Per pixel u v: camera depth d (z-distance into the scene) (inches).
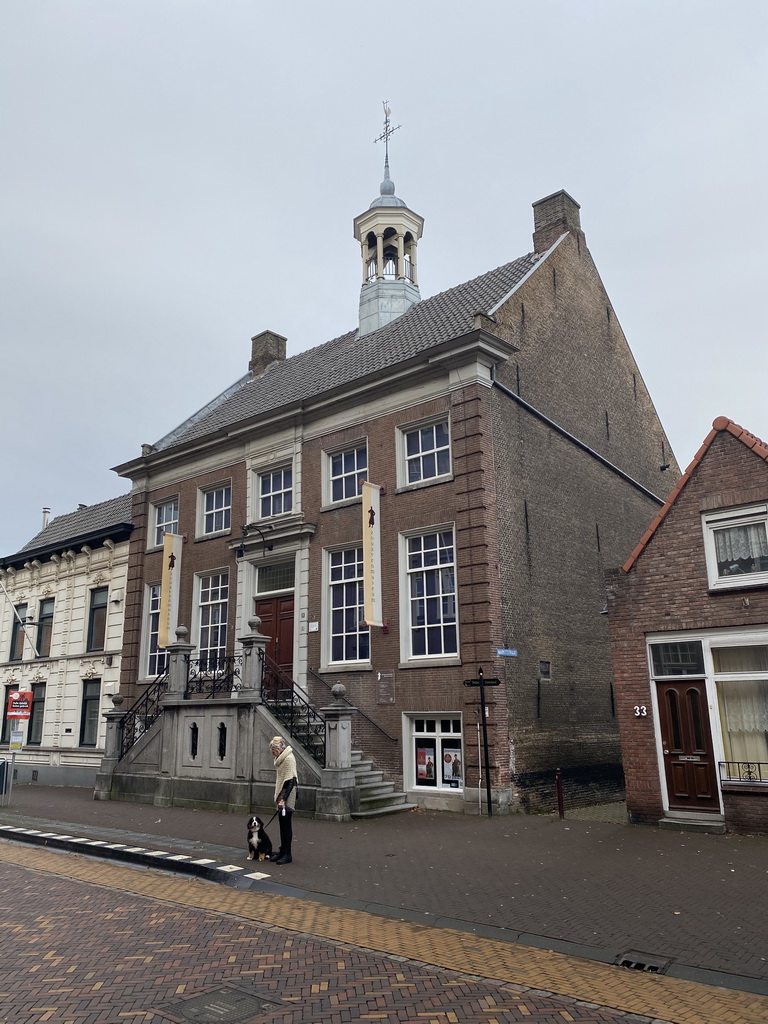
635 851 400.8
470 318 685.3
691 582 482.6
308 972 238.7
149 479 918.4
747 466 471.2
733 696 461.7
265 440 784.9
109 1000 215.9
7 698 1083.9
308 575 714.2
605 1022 203.3
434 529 628.4
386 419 682.2
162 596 826.8
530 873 359.9
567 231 823.7
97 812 596.7
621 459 840.3
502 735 560.4
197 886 356.2
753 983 224.7
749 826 434.6
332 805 527.8
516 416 668.1
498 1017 205.3
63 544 1018.1
